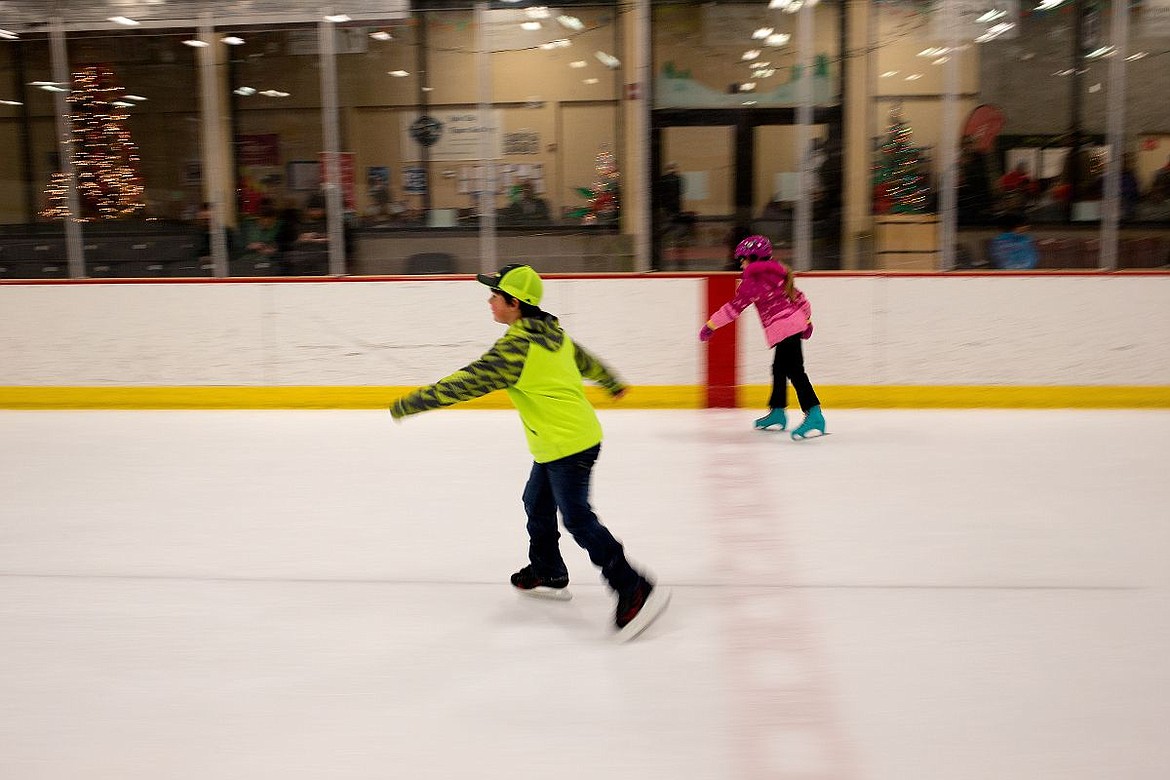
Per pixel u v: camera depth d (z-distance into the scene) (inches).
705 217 308.2
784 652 136.9
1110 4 290.0
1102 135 296.2
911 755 109.8
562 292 304.0
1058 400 297.9
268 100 310.8
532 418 139.1
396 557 177.8
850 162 302.2
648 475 231.0
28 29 310.5
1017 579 163.5
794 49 298.4
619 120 305.0
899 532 188.2
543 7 301.3
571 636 143.5
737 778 105.7
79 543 187.5
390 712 121.0
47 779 107.3
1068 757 109.0
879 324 298.8
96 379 314.2
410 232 314.7
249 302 307.9
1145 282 291.4
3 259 322.7
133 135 315.6
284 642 142.3
